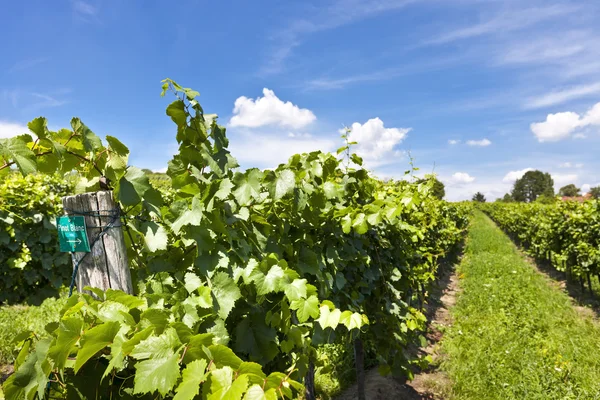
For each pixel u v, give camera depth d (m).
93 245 1.63
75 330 1.27
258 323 1.90
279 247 2.33
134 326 1.36
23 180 6.31
